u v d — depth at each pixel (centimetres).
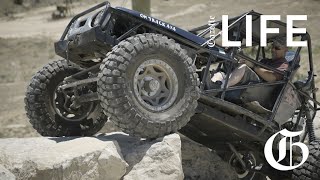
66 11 4172
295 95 605
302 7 2480
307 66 1441
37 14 4506
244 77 568
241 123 571
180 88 494
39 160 421
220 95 551
